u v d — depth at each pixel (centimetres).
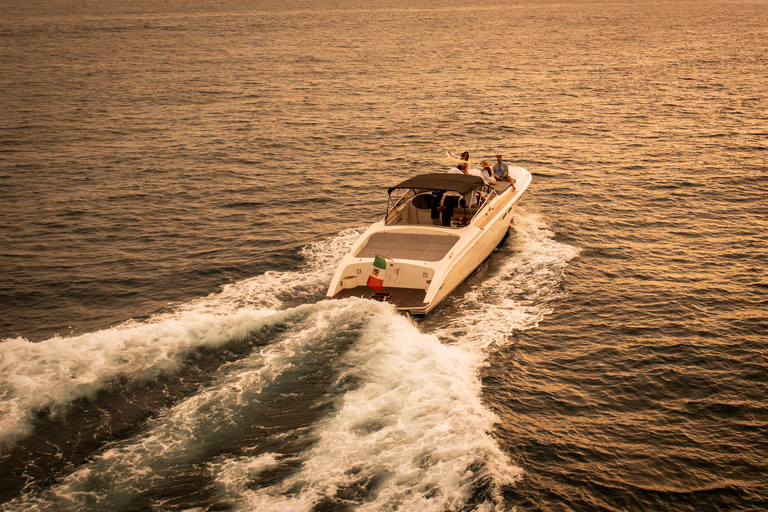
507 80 4444
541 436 859
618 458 821
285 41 7588
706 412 920
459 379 952
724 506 741
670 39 7300
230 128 3041
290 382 929
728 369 1026
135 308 1257
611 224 1719
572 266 1440
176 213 1866
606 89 3991
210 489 716
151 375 934
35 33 8569
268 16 12512
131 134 2914
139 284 1374
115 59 5806
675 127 2881
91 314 1237
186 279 1396
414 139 2789
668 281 1359
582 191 2017
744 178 2089
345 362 978
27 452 779
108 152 2586
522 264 1450
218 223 1778
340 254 1520
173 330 1046
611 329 1162
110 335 1023
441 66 5225
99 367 945
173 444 796
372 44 7175
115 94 3978
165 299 1297
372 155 2530
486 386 972
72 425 827
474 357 1054
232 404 877
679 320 1189
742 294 1288
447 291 1262
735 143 2548
